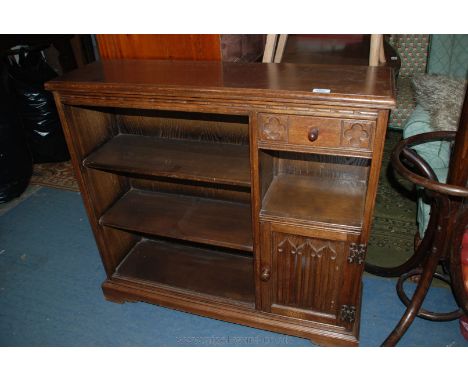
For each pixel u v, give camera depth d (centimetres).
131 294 205
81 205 295
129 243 222
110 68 169
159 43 178
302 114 130
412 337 183
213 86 137
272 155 168
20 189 305
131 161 171
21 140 299
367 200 139
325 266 161
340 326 175
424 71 344
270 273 171
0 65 291
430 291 205
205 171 160
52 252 250
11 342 192
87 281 227
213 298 193
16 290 223
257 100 132
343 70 148
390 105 119
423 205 202
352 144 130
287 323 183
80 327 199
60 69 380
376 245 238
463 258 171
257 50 221
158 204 200
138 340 191
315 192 166
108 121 188
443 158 212
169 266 213
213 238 174
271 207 158
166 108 146
